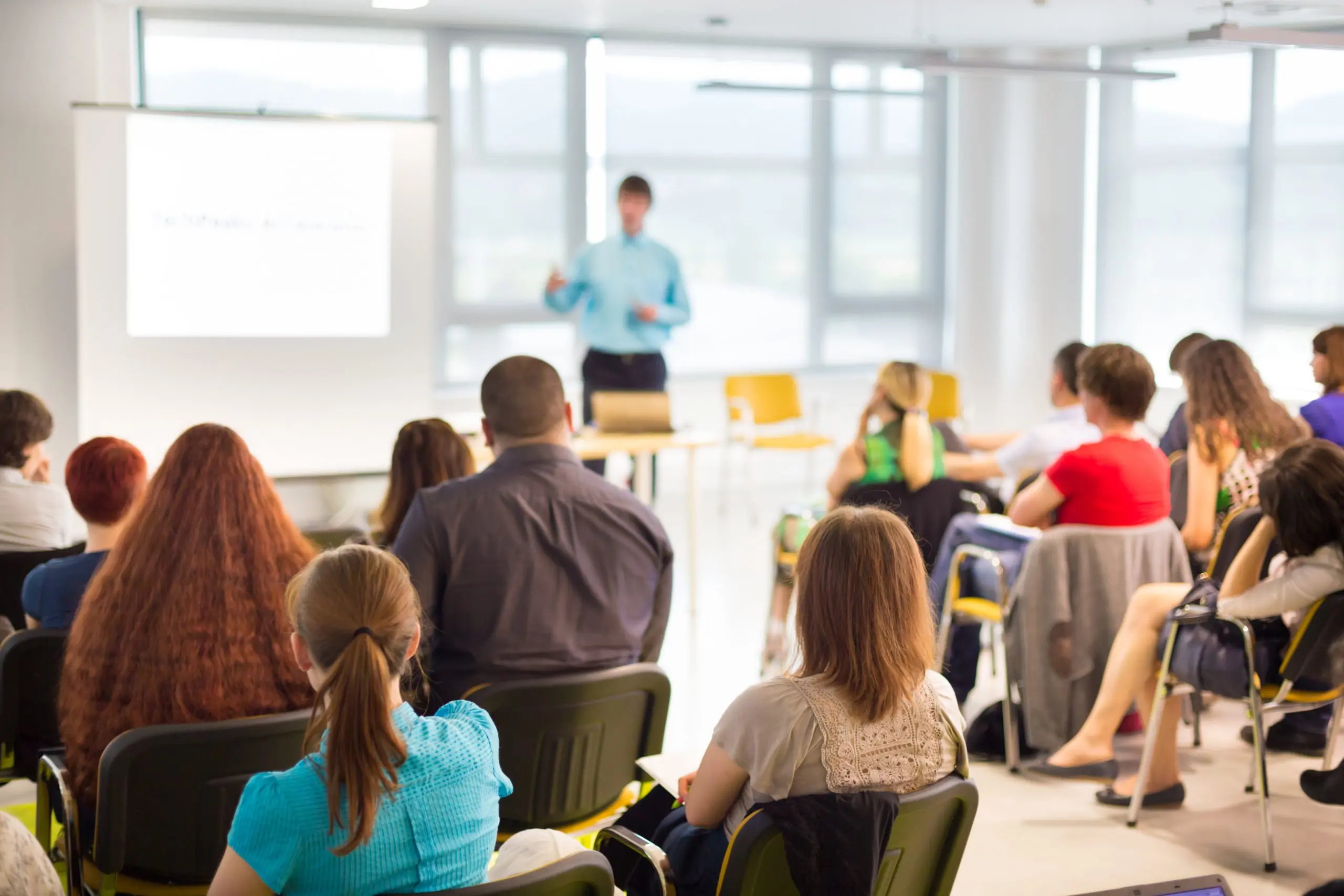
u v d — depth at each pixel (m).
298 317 6.23
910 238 9.37
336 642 1.59
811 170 8.98
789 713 1.90
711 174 8.68
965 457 4.65
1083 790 3.84
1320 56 7.71
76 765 2.32
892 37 8.41
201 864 2.27
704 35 8.30
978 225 9.25
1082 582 3.78
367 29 7.61
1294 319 8.00
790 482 9.13
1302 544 3.16
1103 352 3.77
